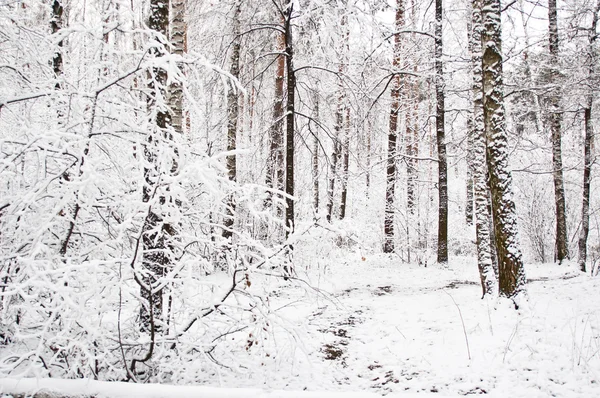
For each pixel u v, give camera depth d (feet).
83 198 11.89
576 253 51.42
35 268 10.07
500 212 22.40
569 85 37.91
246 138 49.65
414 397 8.68
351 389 14.51
